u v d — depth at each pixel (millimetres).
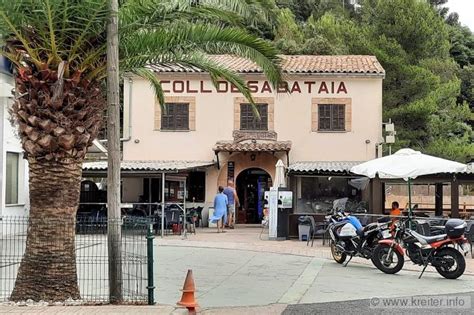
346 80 27250
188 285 8930
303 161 27109
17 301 9070
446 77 38812
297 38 43156
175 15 9805
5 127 20062
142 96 27641
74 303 9031
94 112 9422
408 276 12953
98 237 13039
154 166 24875
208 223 27062
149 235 9297
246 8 9805
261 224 27781
